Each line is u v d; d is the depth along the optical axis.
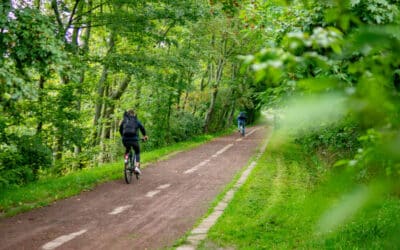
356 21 0.94
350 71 0.90
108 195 9.80
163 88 18.80
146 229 6.91
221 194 9.46
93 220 7.52
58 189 9.97
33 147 11.62
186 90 24.23
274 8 5.82
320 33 0.90
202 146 22.61
